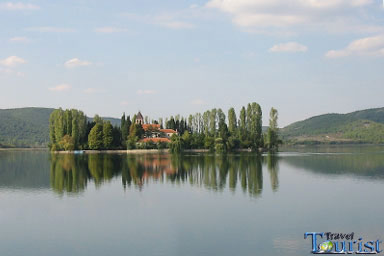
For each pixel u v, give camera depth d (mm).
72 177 88500
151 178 84688
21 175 93062
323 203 55312
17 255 35562
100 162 134875
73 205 55562
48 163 132875
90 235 41000
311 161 131875
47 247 37500
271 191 65812
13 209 53156
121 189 69250
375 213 49281
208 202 56438
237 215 48375
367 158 146250
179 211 50938
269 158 150000
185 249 36344
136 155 184000
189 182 77375
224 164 120938
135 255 35062
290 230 42031
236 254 35031
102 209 52750
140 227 43719
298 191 65562
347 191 65750
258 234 40625
